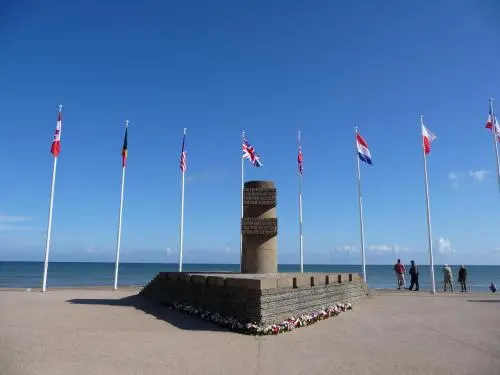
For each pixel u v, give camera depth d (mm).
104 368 7715
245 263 19156
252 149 27734
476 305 18188
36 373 7309
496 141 25062
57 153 23766
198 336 10836
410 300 20203
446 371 7836
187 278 15617
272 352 9227
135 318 13430
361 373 7688
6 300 17719
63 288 26375
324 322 13438
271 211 19734
